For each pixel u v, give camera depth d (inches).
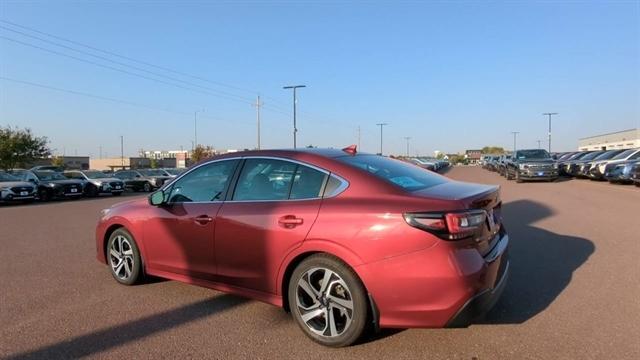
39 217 565.6
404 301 143.3
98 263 278.7
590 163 1010.7
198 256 192.2
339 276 153.0
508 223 398.9
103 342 163.0
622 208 490.3
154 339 165.0
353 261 148.4
